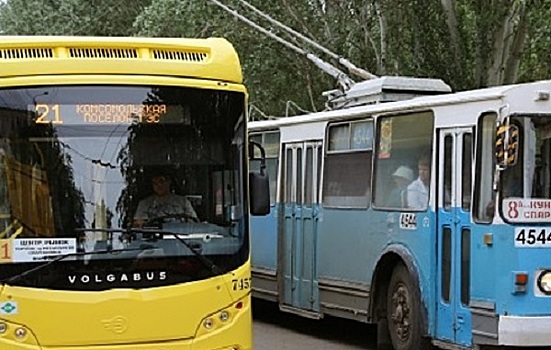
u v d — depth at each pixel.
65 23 44.41
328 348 13.41
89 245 7.96
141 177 8.17
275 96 32.97
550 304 10.18
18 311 7.77
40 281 7.84
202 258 8.17
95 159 8.10
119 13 44.47
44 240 7.91
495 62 24.12
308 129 14.48
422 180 11.62
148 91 8.27
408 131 12.01
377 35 27.44
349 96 14.62
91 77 8.16
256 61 31.23
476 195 10.58
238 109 8.54
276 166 15.39
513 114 10.22
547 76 25.11
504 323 10.14
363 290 12.84
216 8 30.02
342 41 28.33
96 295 7.89
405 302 11.97
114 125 8.17
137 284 7.99
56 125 8.06
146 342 7.96
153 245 8.07
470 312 10.61
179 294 8.05
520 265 10.15
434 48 24.56
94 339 7.86
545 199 10.29
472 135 10.71
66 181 8.03
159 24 31.48
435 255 11.29
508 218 10.20
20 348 7.76
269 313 17.31
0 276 7.80
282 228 15.09
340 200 13.51
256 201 8.53
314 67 30.73
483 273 10.42
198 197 8.30
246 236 8.38
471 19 24.41
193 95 8.39
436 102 11.38
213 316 8.16
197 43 8.55
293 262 14.73
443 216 11.19
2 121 7.98
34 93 8.05
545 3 23.11
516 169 10.25
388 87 13.66
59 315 7.82
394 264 12.30
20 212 7.92
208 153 8.38
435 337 11.26
